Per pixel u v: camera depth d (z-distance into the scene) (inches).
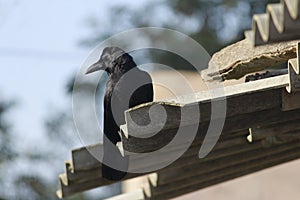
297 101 383.2
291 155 489.7
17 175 1493.6
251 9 1825.8
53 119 1686.8
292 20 280.8
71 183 459.2
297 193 776.3
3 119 1455.5
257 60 404.5
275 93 382.3
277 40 292.0
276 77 379.9
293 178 786.8
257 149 463.2
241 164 489.4
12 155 1471.5
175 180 486.0
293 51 390.6
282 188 787.4
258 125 406.6
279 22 283.3
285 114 404.8
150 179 497.4
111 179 434.9
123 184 862.5
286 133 443.8
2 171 1471.5
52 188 1531.7
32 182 1499.8
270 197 792.9
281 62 407.5
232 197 804.0
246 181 808.9
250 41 297.6
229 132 406.3
